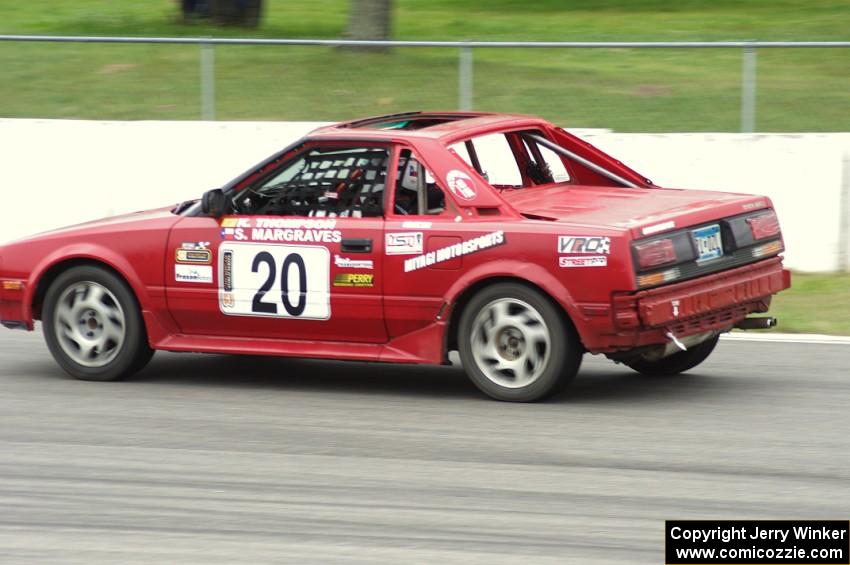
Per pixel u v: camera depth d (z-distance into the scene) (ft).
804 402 48.98
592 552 33.14
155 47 92.73
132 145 86.28
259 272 51.19
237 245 51.42
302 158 51.55
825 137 77.00
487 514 36.11
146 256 52.65
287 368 56.80
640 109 83.71
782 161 77.82
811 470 39.99
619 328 46.19
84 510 36.88
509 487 38.55
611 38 134.21
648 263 46.19
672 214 48.29
